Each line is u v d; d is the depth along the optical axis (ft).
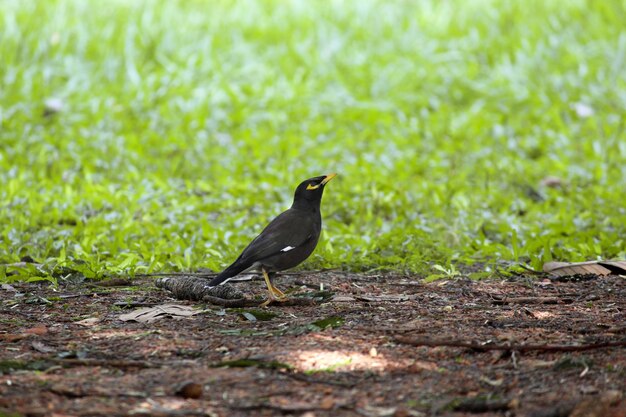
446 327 25.32
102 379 20.57
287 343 23.49
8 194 45.68
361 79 69.82
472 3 81.35
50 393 19.58
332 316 26.43
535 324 25.71
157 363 21.71
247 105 65.77
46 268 34.45
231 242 38.17
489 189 49.96
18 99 62.44
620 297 29.63
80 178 51.90
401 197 46.60
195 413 18.33
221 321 26.21
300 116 65.10
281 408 18.63
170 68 68.59
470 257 37.09
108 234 39.68
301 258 29.63
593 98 66.03
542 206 46.68
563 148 58.59
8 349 23.26
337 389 19.85
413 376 20.76
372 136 61.62
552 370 20.98
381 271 35.01
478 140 60.59
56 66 68.18
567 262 35.40
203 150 57.82
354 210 45.55
